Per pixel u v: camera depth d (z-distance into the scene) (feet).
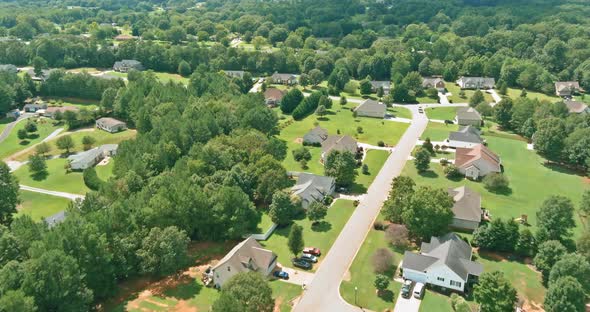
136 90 623.77
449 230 353.92
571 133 481.05
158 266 299.38
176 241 298.76
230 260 291.38
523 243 319.47
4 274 248.93
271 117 551.18
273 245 340.59
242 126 513.04
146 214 317.83
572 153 461.37
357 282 298.56
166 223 323.57
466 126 565.94
